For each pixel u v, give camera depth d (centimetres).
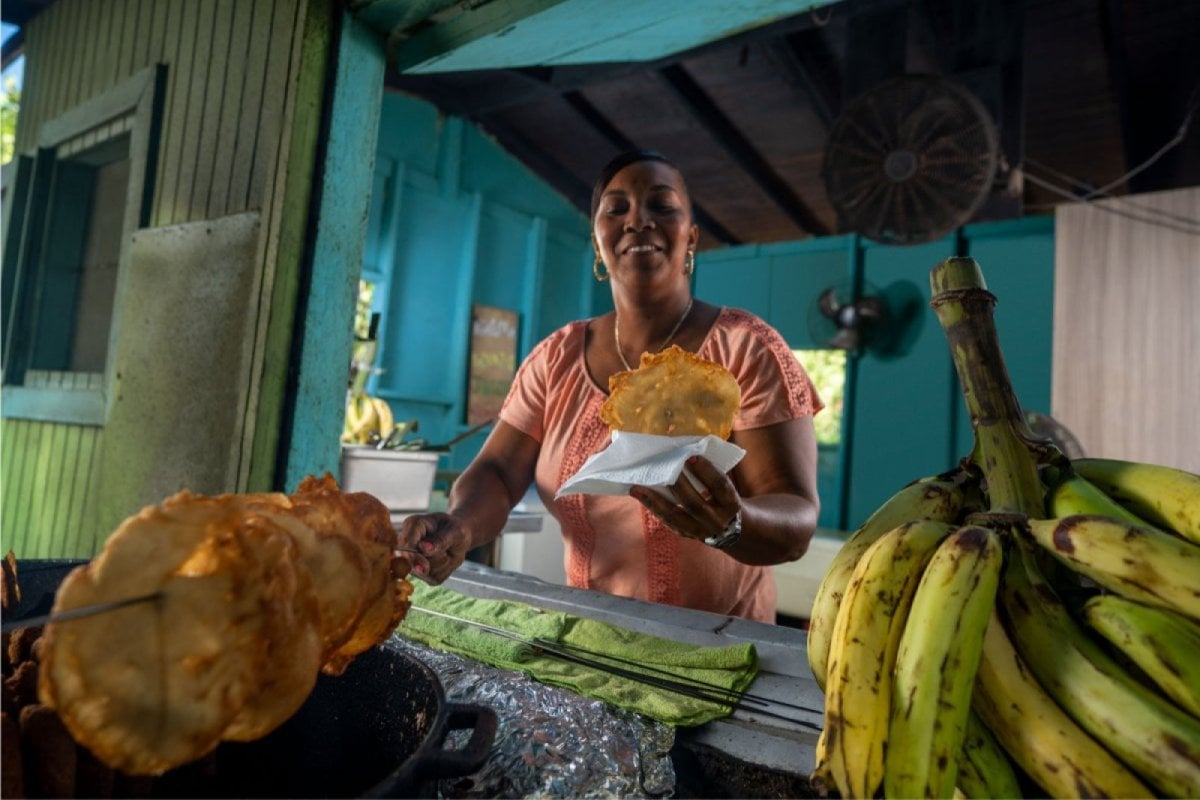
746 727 100
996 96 426
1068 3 441
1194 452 432
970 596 69
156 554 61
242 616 61
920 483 94
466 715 77
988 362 87
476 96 619
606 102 635
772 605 184
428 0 210
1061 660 69
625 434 106
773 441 150
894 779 65
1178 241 446
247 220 234
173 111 291
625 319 171
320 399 226
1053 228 595
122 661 57
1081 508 77
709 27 205
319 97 225
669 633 133
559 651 124
